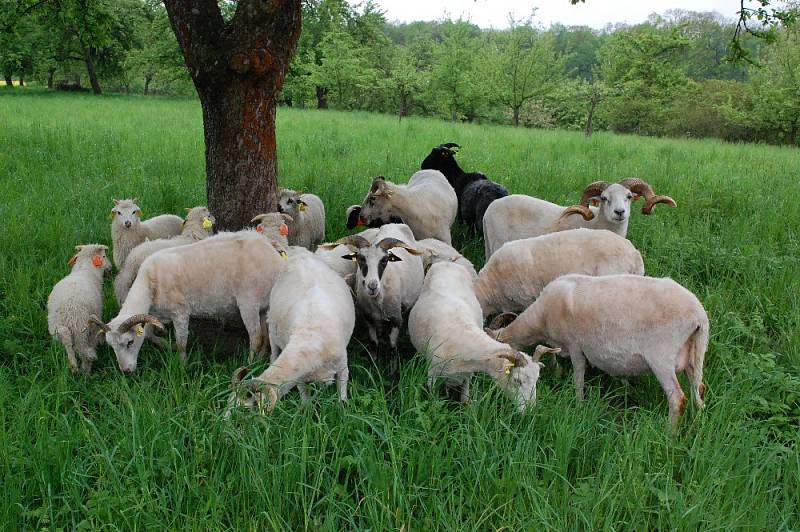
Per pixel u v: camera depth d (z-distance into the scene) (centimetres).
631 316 465
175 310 560
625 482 361
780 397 487
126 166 1225
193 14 610
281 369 430
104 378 516
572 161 1459
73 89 5419
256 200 678
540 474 394
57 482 373
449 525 337
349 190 1035
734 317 581
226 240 572
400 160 1410
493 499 357
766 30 1057
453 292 543
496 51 3906
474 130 2433
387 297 578
